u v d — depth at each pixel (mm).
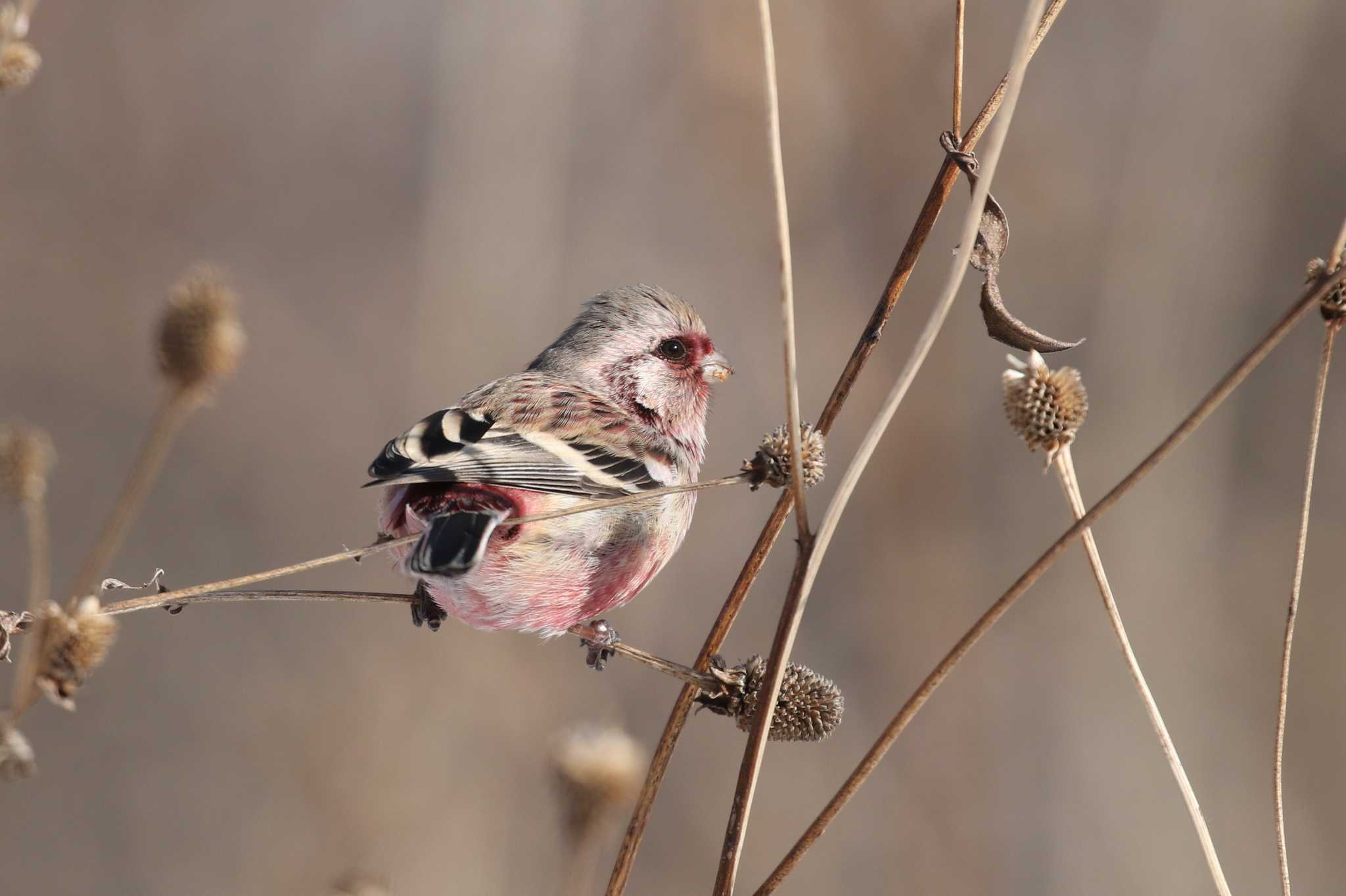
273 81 19031
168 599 4379
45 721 13273
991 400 15711
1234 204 16812
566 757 6117
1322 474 16156
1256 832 13945
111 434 16328
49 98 17875
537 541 5754
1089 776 14148
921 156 16078
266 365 17219
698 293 16375
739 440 15508
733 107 16281
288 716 13148
